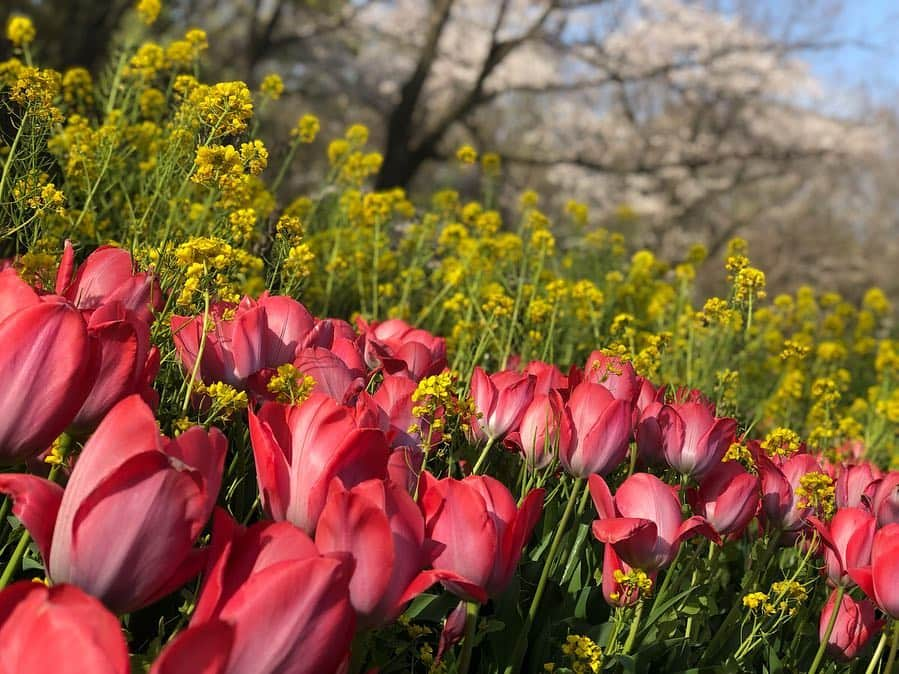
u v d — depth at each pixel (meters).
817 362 2.46
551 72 10.57
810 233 13.34
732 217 12.55
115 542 0.37
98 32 8.18
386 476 0.49
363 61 10.83
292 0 10.12
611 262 2.65
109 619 0.31
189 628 0.33
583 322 1.88
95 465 0.38
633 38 10.10
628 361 0.88
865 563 0.73
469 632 0.55
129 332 0.48
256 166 0.89
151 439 0.38
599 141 10.91
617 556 0.67
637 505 0.65
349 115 11.70
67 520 0.38
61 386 0.42
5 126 1.08
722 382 1.22
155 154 1.69
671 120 11.27
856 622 0.80
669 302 2.21
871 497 0.86
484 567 0.51
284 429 0.49
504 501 0.53
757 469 0.94
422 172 11.27
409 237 2.21
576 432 0.73
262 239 1.64
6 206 0.99
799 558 0.91
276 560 0.38
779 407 2.03
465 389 0.96
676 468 0.84
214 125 0.90
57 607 0.31
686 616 0.81
